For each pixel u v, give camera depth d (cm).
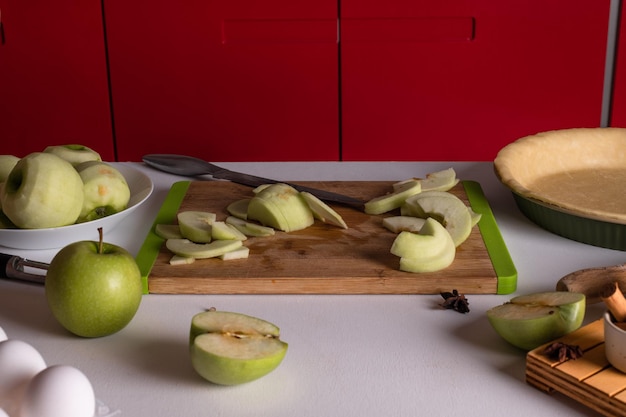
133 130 234
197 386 82
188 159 146
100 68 226
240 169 147
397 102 227
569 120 227
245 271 102
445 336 91
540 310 86
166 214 122
